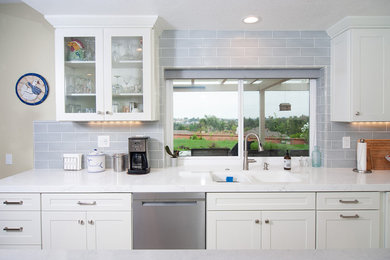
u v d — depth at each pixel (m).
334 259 0.75
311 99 2.57
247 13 2.00
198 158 2.59
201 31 2.36
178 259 0.75
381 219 1.85
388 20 2.05
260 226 1.82
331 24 2.23
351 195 1.83
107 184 1.83
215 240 1.82
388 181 1.89
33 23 2.39
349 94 2.10
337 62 2.27
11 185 1.81
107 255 0.78
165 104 2.47
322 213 1.83
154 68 2.20
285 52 2.38
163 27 2.29
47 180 1.96
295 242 1.83
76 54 2.13
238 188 1.81
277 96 2.58
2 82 2.41
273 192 1.83
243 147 2.59
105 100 2.12
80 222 1.81
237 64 2.37
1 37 2.39
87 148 2.40
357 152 2.26
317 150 2.46
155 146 2.41
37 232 1.82
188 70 2.44
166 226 1.83
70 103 2.15
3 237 1.82
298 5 1.86
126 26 2.09
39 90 2.41
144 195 1.82
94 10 1.95
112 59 2.13
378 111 2.10
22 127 2.44
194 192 1.82
